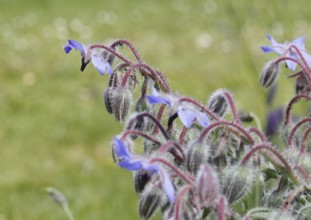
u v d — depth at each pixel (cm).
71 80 1140
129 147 227
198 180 199
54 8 1691
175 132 253
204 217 215
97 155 829
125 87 259
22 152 847
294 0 1540
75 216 650
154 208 206
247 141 232
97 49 264
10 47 1359
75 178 750
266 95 480
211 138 233
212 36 1411
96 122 926
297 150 252
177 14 1644
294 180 232
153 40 1439
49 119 949
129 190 696
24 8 1677
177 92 266
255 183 245
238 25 665
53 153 841
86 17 1628
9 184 751
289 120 280
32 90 1090
